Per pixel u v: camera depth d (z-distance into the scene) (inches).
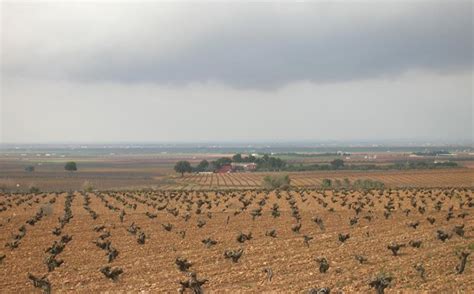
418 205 3408.0
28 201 4180.6
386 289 1259.2
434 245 1876.2
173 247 1958.7
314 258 1641.2
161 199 4165.8
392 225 2447.1
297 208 3265.3
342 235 1978.3
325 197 4192.9
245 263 1632.6
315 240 2049.7
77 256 1824.6
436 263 1551.4
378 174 7716.5
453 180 6530.5
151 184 7111.2
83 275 1525.6
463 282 1317.7
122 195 4739.2
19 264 1711.4
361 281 1334.9
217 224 2628.0
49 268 1604.3
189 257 1752.0
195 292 1251.2
